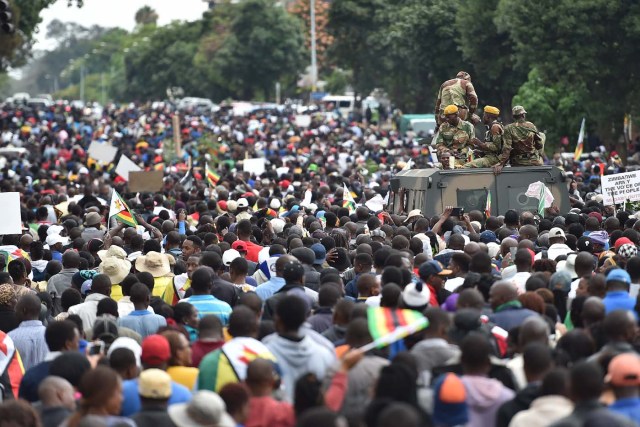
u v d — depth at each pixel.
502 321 25.80
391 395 19.27
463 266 32.09
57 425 21.45
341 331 25.50
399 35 151.12
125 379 22.97
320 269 34.81
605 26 107.88
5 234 46.28
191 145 117.38
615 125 114.88
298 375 22.83
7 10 82.62
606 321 22.34
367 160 108.94
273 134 157.50
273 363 21.50
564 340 23.53
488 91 142.12
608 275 27.02
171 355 23.97
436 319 22.88
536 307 26.31
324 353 23.12
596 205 52.28
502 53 133.38
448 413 19.94
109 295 31.20
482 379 20.97
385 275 28.44
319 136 139.50
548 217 49.59
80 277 35.44
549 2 109.31
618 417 18.09
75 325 25.44
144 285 29.09
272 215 51.84
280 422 20.66
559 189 52.12
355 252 36.16
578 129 124.25
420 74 161.50
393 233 42.47
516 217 44.78
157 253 35.59
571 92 120.94
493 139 52.47
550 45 110.31
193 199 68.12
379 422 16.88
